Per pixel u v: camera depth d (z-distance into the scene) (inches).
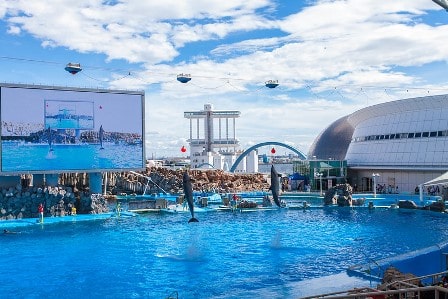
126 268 906.1
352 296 396.2
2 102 1640.0
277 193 971.3
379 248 1077.8
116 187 2672.2
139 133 1904.5
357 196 2217.0
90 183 1867.6
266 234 1290.6
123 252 1056.8
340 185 2023.9
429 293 477.7
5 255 1029.8
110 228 1417.3
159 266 920.3
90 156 1797.5
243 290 700.0
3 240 1215.6
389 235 1251.8
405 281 499.8
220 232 1333.7
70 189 1721.2
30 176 1877.5
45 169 1711.4
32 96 1690.5
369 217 1628.9
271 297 618.5
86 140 1790.1
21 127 1670.8
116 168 1854.1
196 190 2491.4
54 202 1654.8
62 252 1061.1
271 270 879.1
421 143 2425.0
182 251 1061.8
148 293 743.1
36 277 845.2
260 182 2815.0
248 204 1886.1
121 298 719.7
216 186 2554.1
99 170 1817.2
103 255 1026.1
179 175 2723.9
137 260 974.4
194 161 5757.9
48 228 1421.0
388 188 2461.9
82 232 1343.5
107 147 1834.4
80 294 743.1
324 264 922.1
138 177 2674.7
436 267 753.6
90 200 1716.3
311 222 1524.4
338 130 3627.0
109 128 1838.1
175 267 909.8
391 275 578.2
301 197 2313.0
